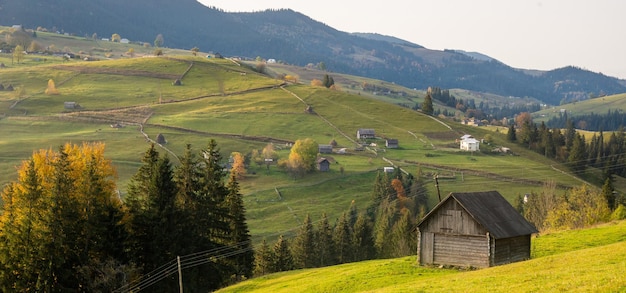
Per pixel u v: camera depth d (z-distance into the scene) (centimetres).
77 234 7206
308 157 19425
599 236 7212
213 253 8375
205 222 8550
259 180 18612
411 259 6862
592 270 4119
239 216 9519
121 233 7481
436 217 6347
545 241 7219
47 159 7838
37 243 6875
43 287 6888
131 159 19188
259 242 13825
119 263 7238
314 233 12138
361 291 5319
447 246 6253
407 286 4819
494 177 19800
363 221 12650
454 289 4247
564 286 3653
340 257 12238
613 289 3319
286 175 19238
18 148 19575
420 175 19125
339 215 16012
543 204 13162
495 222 6078
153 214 7719
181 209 8119
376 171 19950
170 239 7738
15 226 6981
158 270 7656
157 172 7875
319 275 6806
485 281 4394
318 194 17700
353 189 18275
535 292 3659
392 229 14025
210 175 8875
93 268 7000
